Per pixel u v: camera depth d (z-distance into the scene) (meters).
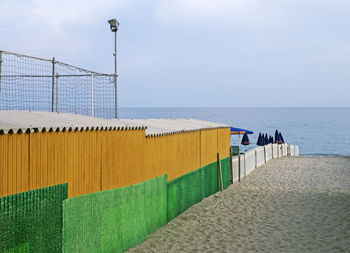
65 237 5.80
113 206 7.11
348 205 11.56
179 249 7.68
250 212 10.75
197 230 9.00
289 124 123.56
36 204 5.25
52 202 5.55
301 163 23.02
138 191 8.06
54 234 5.59
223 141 14.93
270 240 8.27
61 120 6.67
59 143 5.75
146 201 8.46
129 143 7.78
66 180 5.92
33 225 5.19
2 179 4.72
